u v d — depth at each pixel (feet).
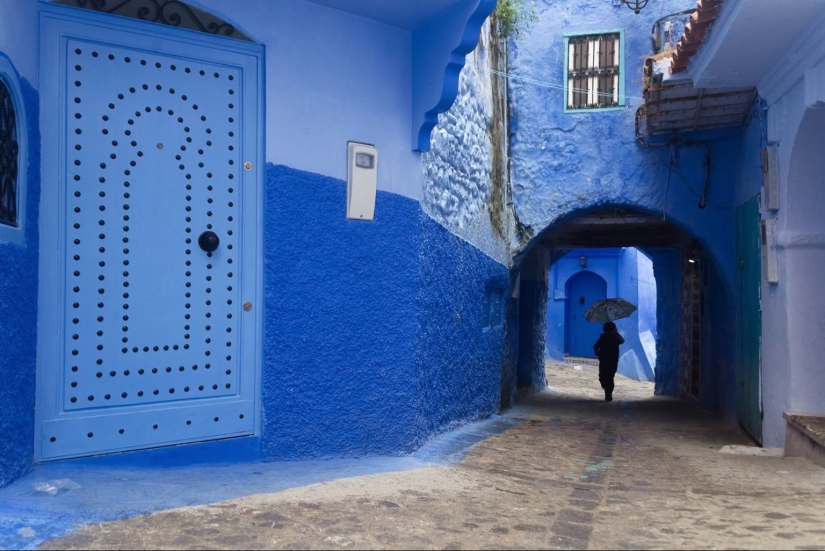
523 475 17.08
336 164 16.60
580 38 35.06
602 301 53.83
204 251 14.80
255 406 15.42
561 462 19.62
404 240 17.90
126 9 13.93
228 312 15.11
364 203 16.89
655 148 34.01
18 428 11.95
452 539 10.73
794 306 22.16
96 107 13.66
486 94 28.66
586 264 85.97
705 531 11.55
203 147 14.84
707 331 40.19
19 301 11.87
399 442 17.75
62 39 13.29
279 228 15.57
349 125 16.85
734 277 32.30
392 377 17.56
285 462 15.53
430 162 20.06
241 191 15.28
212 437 14.88
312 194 16.12
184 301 14.58
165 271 14.37
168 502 11.71
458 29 16.58
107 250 13.74
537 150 35.40
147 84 14.24
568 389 59.41
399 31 17.88
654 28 33.88
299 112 15.96
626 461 20.36
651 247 53.78
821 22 18.16
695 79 24.32
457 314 23.40
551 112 35.24
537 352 53.26
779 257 22.90
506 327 36.73
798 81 20.98
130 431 13.89
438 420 21.34
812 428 19.89
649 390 62.03
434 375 20.49
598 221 43.83
